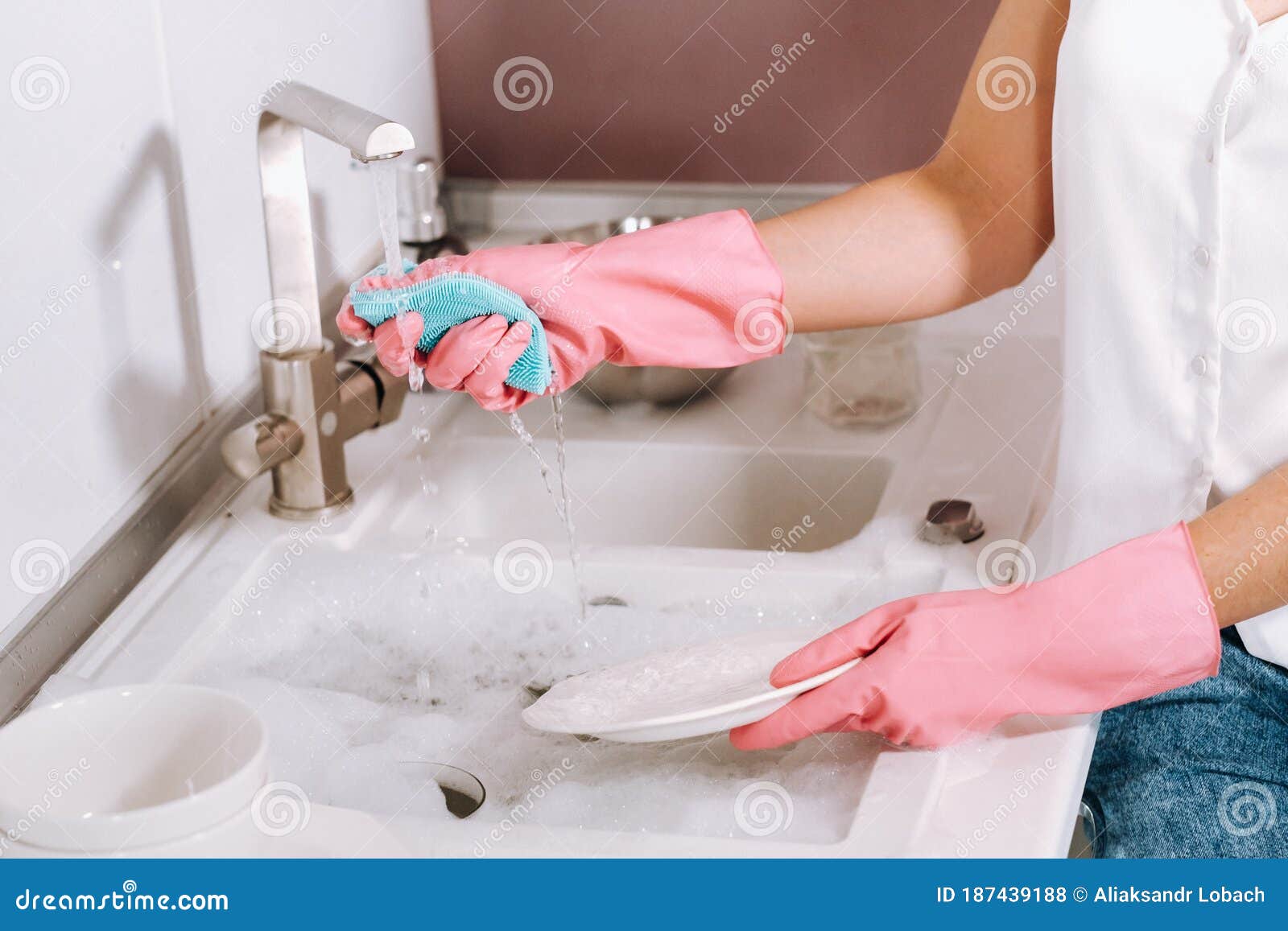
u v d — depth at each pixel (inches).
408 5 53.7
